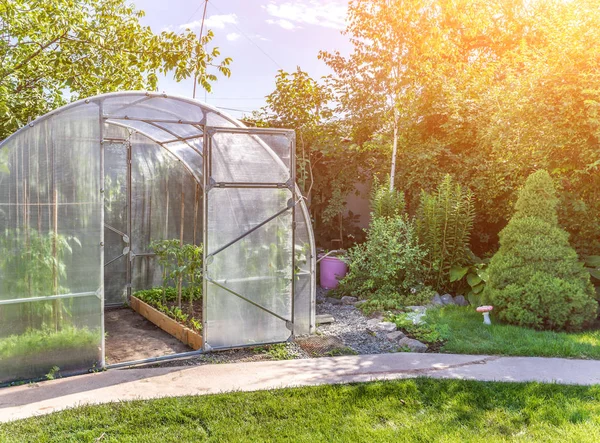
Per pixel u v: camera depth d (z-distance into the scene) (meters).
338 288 8.21
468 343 5.48
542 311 6.00
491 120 8.89
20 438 3.26
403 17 9.09
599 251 7.79
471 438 3.33
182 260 6.70
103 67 8.36
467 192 8.75
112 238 7.68
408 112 9.73
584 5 7.16
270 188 5.52
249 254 5.44
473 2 11.58
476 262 8.03
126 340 5.88
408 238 7.73
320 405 3.83
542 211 6.55
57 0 7.75
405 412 3.73
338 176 10.79
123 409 3.71
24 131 4.34
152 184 7.95
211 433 3.40
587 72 6.86
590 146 7.04
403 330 6.12
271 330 5.60
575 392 4.10
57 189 4.50
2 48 7.78
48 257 4.48
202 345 5.27
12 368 4.36
